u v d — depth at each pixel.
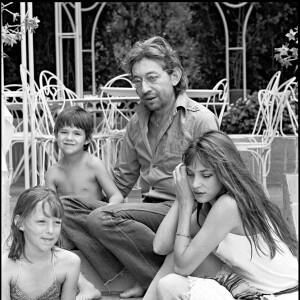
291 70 10.59
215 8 11.09
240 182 3.76
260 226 3.73
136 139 4.59
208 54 11.24
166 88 4.33
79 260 3.92
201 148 3.77
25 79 5.64
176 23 11.38
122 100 7.27
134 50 4.37
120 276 4.47
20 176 9.38
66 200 4.46
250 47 10.86
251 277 3.79
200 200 3.83
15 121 9.89
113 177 4.80
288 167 8.42
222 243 3.78
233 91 10.88
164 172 4.43
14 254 3.79
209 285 3.70
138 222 4.25
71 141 4.67
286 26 10.64
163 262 4.27
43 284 3.83
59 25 9.59
